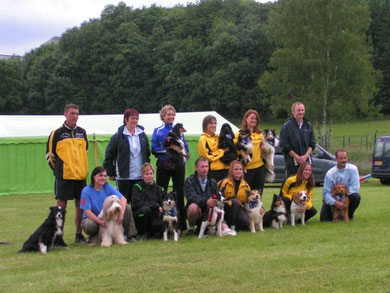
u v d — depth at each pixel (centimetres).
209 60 6275
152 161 1834
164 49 6675
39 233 702
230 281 512
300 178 873
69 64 6812
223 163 843
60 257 655
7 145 1734
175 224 764
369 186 1894
